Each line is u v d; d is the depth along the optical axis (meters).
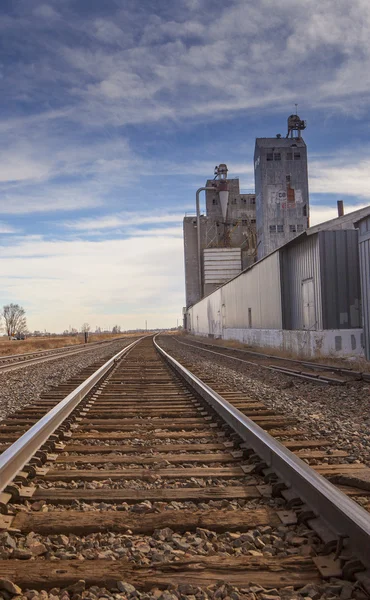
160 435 6.82
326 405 9.50
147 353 29.39
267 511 3.88
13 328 144.75
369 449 5.96
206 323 61.22
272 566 2.99
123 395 10.90
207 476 4.93
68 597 2.71
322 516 3.53
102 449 6.11
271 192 72.75
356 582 2.72
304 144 73.38
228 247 89.31
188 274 92.06
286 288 25.48
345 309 20.84
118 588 2.79
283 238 72.00
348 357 19.02
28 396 11.59
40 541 3.46
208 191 92.00
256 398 10.32
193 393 10.92
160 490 4.43
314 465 5.31
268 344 28.19
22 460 5.01
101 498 4.25
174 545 3.39
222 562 3.04
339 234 21.06
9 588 2.74
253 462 5.24
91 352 34.81
